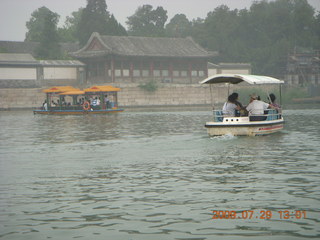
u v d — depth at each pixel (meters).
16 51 74.88
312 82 75.31
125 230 6.15
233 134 16.52
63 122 29.30
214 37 84.00
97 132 20.75
